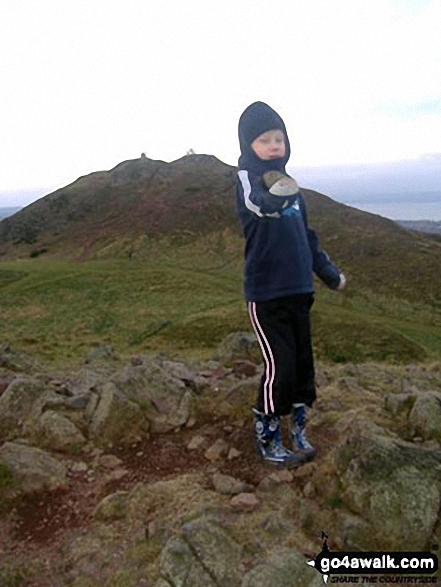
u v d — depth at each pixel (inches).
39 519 145.4
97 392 212.5
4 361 350.3
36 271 2834.6
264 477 156.6
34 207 5009.8
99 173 5698.8
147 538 130.5
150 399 206.5
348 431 173.9
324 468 151.0
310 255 155.3
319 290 2518.5
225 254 3324.3
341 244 3260.3
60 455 177.6
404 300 2417.6
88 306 2127.2
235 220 3806.6
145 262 3284.9
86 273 2684.5
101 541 132.1
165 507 141.9
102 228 4195.4
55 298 2250.2
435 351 1579.7
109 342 1615.4
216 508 138.0
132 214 4335.6
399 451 143.3
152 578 116.8
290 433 171.0
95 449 181.2
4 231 4606.3
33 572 124.0
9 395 205.3
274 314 151.8
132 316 1945.1
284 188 134.7
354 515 133.9
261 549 122.9
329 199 4320.9
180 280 2507.4
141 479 163.5
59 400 206.5
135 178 5260.8
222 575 115.3
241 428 188.7
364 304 2394.2
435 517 128.8
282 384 151.3
